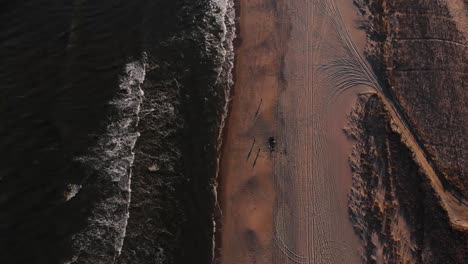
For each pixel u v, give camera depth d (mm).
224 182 24359
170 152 24781
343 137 26016
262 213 23516
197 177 24312
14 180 21672
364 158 25344
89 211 21734
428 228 23344
